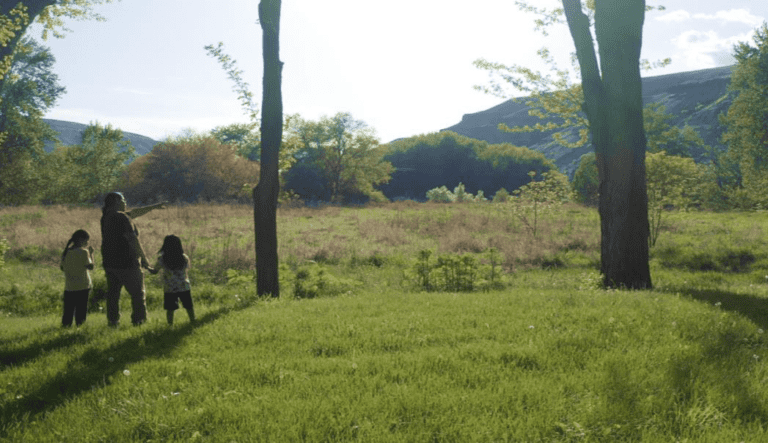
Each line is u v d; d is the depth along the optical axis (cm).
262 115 980
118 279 727
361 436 325
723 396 379
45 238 1853
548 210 2111
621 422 345
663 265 1536
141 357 526
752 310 691
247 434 336
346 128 7119
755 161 4497
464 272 1130
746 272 1448
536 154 13538
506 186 13062
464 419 352
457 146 13325
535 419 346
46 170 4788
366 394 394
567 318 631
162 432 343
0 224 2338
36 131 4675
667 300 736
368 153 7162
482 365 464
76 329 701
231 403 386
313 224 2597
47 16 1388
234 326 651
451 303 790
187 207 3200
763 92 4450
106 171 5256
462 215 2722
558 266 1540
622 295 798
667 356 469
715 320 600
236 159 4872
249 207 3444
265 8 962
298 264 1528
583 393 391
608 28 1009
